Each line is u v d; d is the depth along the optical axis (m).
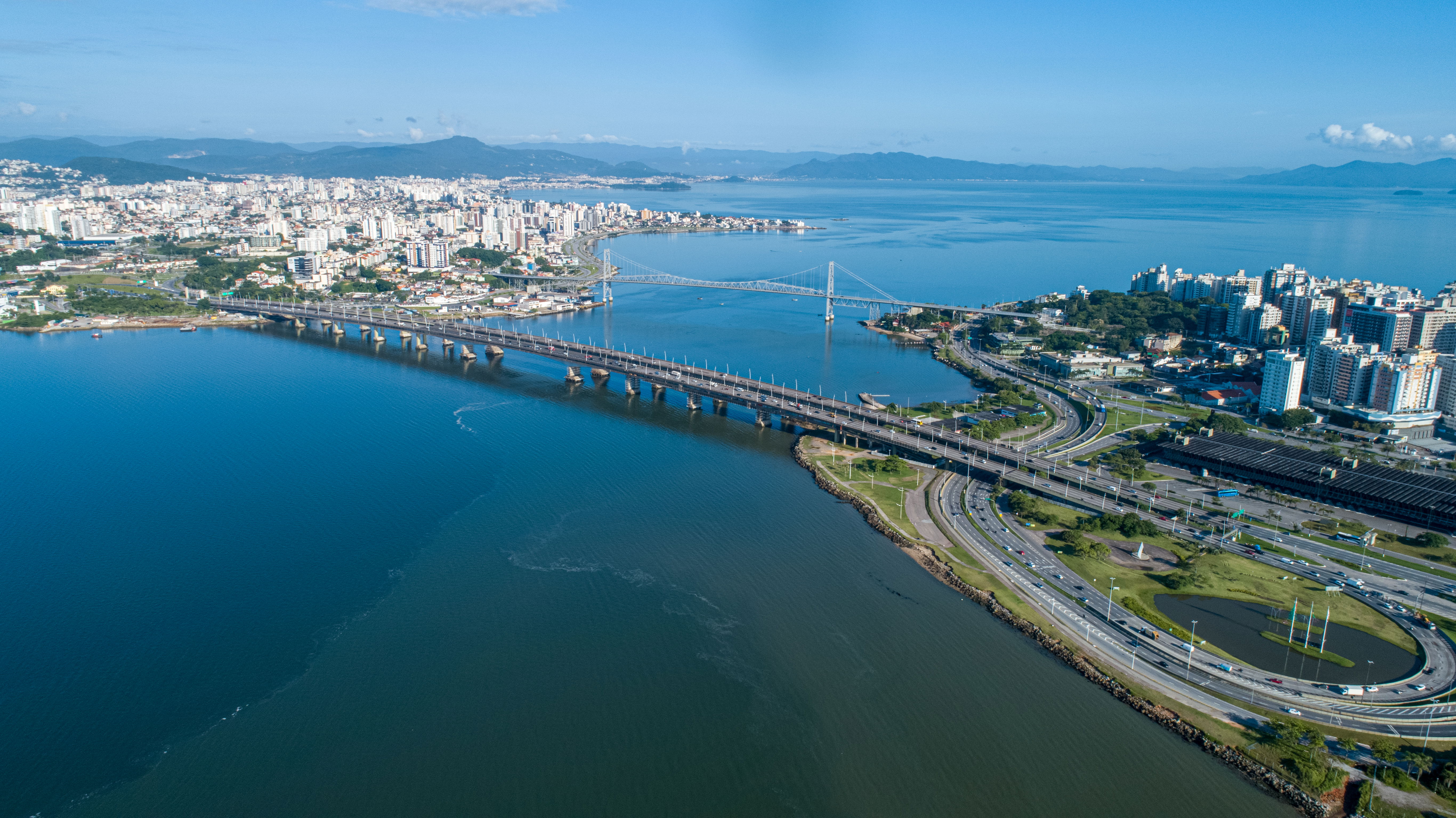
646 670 194.88
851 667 197.62
